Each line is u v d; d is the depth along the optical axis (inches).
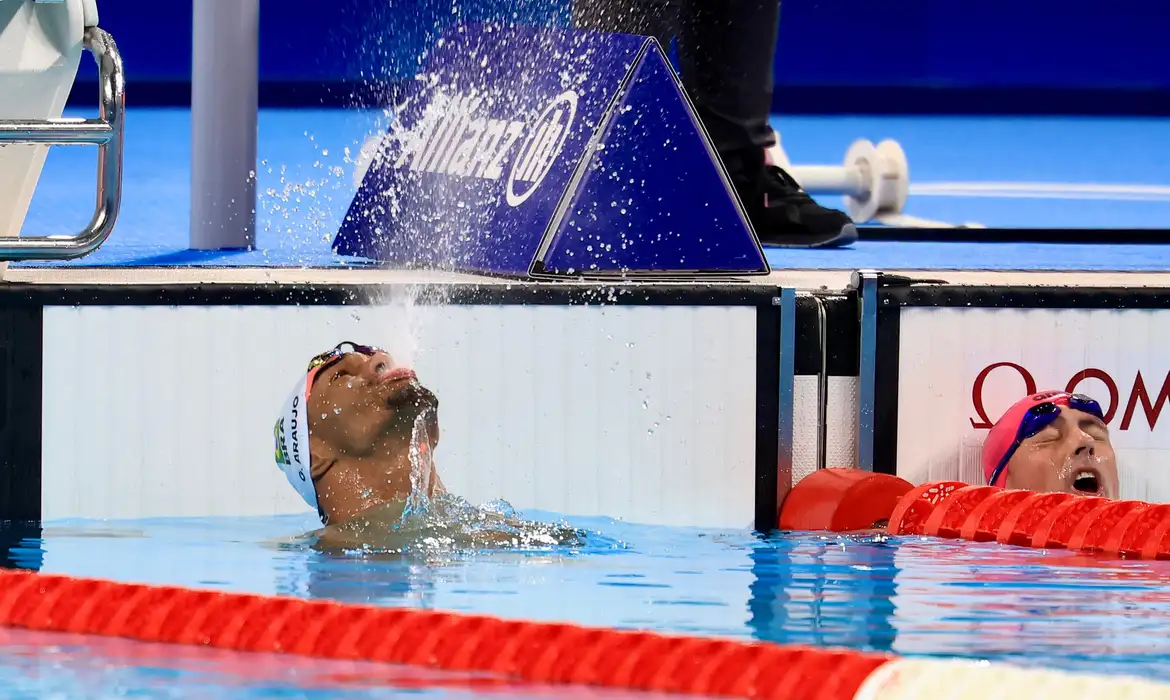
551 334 511.8
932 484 501.4
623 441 515.5
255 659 330.0
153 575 395.9
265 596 354.3
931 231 826.2
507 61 600.1
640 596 376.8
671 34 700.0
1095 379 534.9
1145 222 1104.2
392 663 329.1
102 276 528.7
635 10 682.8
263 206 906.1
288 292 505.4
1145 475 536.7
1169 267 671.1
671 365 516.4
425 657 331.3
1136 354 534.9
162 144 1278.3
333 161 1160.2
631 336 514.6
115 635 348.5
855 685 305.0
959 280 545.0
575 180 525.7
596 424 514.6
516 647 329.1
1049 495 478.9
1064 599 376.8
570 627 331.6
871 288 522.3
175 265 581.0
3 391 495.5
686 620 352.2
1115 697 289.0
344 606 349.1
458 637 334.3
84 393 499.2
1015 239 826.8
